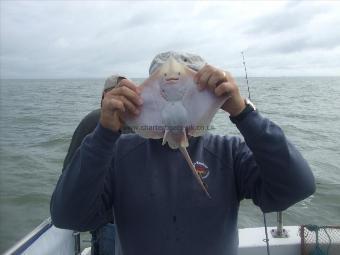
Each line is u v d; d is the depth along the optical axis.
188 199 0.79
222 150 0.85
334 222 2.92
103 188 0.80
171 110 0.69
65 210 0.76
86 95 20.11
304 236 1.33
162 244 0.78
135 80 0.78
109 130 0.73
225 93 0.69
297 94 21.44
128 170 0.83
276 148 0.73
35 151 5.40
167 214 0.79
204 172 0.81
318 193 3.49
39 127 7.79
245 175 0.84
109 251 1.37
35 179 3.94
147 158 0.83
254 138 0.73
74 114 10.30
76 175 0.74
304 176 0.75
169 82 0.69
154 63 0.78
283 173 0.74
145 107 0.71
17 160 4.62
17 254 1.09
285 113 10.60
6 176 3.77
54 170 4.46
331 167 4.59
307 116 10.13
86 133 1.52
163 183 0.80
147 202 0.80
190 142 0.83
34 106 12.54
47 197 3.36
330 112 11.30
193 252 0.78
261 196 0.82
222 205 0.81
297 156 0.75
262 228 1.48
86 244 1.85
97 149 0.73
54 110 11.31
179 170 0.81
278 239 1.39
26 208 3.03
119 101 0.70
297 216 2.99
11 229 2.07
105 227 1.36
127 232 0.81
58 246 1.31
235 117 0.74
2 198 3.04
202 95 0.69
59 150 5.72
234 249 0.82
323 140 6.52
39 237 1.21
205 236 0.79
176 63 0.70
